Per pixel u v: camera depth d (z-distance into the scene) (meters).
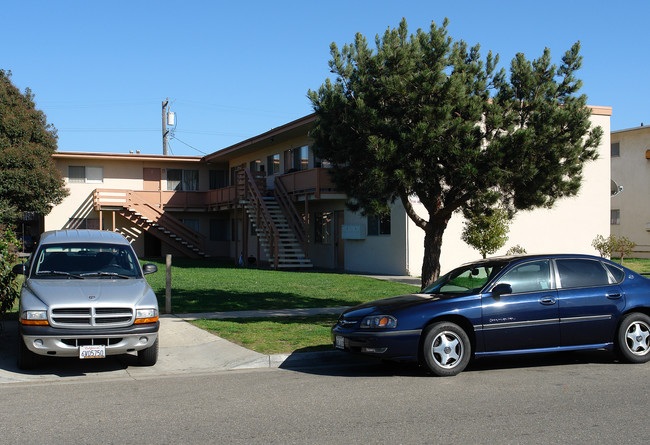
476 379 7.62
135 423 5.74
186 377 7.98
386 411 6.09
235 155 32.53
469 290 8.27
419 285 17.81
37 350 7.65
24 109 26.22
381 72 10.46
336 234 24.73
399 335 7.71
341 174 11.40
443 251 20.86
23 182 24.97
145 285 8.80
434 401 6.47
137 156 33.06
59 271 8.83
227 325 11.15
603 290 8.39
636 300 8.48
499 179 9.94
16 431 5.50
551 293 8.19
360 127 10.36
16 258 10.58
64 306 7.71
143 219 30.97
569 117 10.30
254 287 17.31
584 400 6.45
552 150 10.27
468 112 10.35
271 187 28.78
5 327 11.23
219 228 35.59
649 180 29.98
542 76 10.95
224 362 8.79
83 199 32.62
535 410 6.06
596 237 23.53
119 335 7.88
